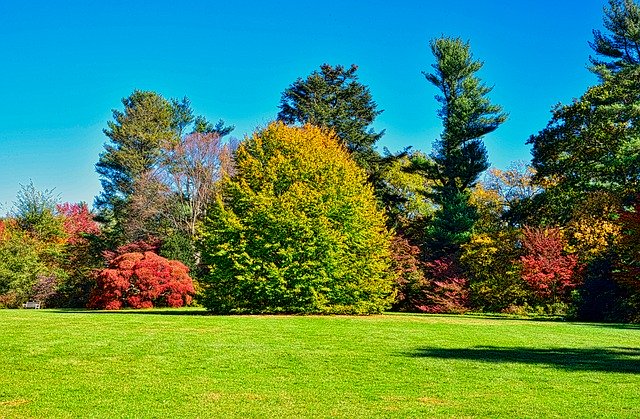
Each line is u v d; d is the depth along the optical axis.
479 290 30.67
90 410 7.11
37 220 47.75
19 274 37.25
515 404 7.50
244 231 23.64
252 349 12.04
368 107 40.62
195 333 14.48
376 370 9.91
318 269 23.48
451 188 40.25
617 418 6.81
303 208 23.59
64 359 10.63
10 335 13.67
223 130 56.44
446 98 43.59
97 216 50.28
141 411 7.09
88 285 36.81
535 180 36.31
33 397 7.75
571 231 29.38
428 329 16.69
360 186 25.09
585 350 12.57
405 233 38.00
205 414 6.99
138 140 49.69
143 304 31.39
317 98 39.59
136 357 10.91
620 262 24.25
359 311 24.44
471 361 10.87
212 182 40.72
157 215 41.47
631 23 33.50
